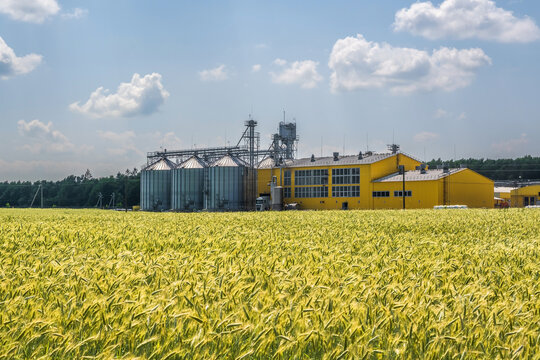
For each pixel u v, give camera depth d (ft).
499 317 16.94
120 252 34.45
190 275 23.88
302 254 33.83
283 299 19.16
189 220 83.30
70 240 43.68
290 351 14.08
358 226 65.00
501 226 64.49
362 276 23.93
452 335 15.12
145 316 16.38
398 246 39.37
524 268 27.40
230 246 38.22
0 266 26.94
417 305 18.22
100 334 14.88
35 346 14.26
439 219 84.17
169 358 13.33
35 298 18.89
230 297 18.90
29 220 85.10
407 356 13.89
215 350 13.98
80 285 21.58
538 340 14.82
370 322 16.49
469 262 29.01
